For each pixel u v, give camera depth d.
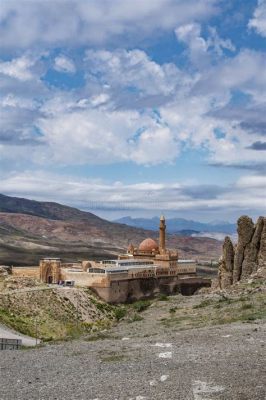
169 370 36.25
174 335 51.47
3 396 31.75
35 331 150.25
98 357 42.56
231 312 66.00
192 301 87.12
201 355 40.47
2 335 113.81
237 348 42.19
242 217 121.88
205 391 30.83
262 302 69.81
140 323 68.31
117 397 30.62
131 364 38.81
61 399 30.73
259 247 117.88
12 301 176.62
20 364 41.09
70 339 62.81
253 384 31.62
